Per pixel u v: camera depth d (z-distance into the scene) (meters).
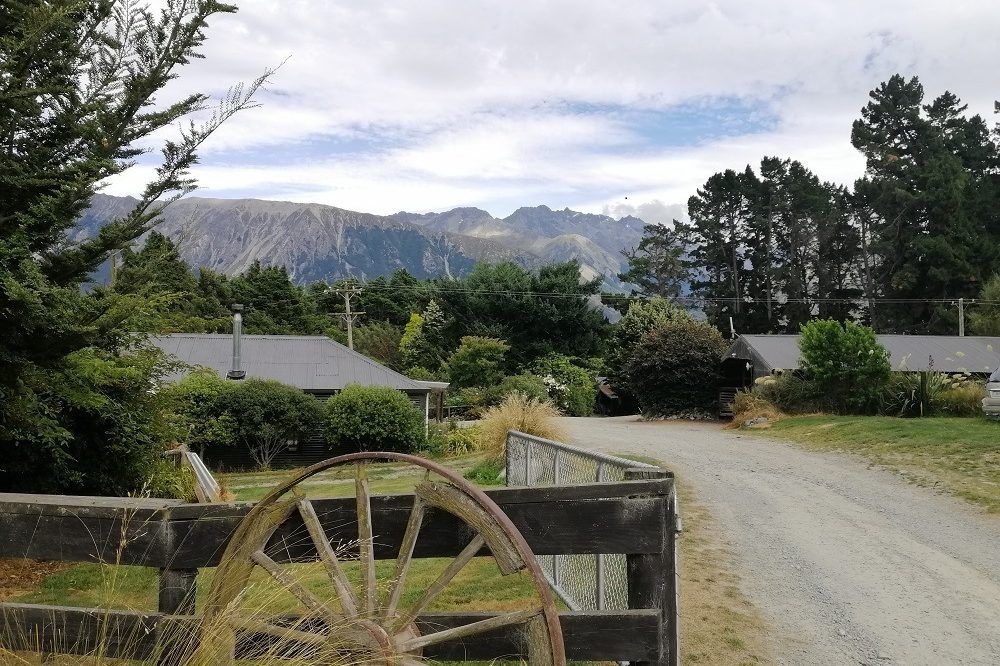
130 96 6.55
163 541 3.20
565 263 62.31
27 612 3.21
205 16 6.51
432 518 3.15
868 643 5.87
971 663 5.51
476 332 58.75
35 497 3.40
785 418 24.75
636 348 34.25
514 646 2.98
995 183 65.94
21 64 6.20
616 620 3.07
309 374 31.11
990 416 19.80
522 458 10.04
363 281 71.75
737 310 76.19
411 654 2.94
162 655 3.05
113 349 9.39
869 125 71.88
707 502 11.79
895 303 64.50
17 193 6.45
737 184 80.00
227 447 26.12
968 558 8.54
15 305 6.14
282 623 3.08
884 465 15.17
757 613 6.46
